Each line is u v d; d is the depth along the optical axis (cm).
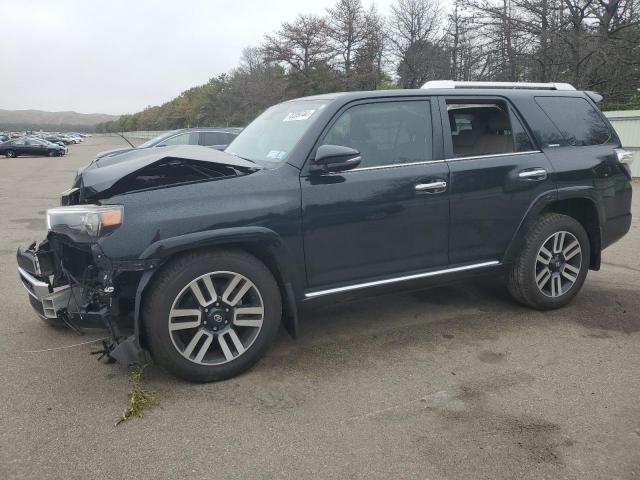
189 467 256
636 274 574
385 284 384
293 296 353
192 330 332
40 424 291
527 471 251
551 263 448
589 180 452
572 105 470
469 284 536
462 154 428
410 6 3738
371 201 367
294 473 251
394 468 254
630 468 252
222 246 335
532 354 375
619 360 364
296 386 332
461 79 2867
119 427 288
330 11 4356
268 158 373
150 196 317
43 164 2850
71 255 366
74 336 410
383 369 355
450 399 315
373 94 386
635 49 2220
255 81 5400
